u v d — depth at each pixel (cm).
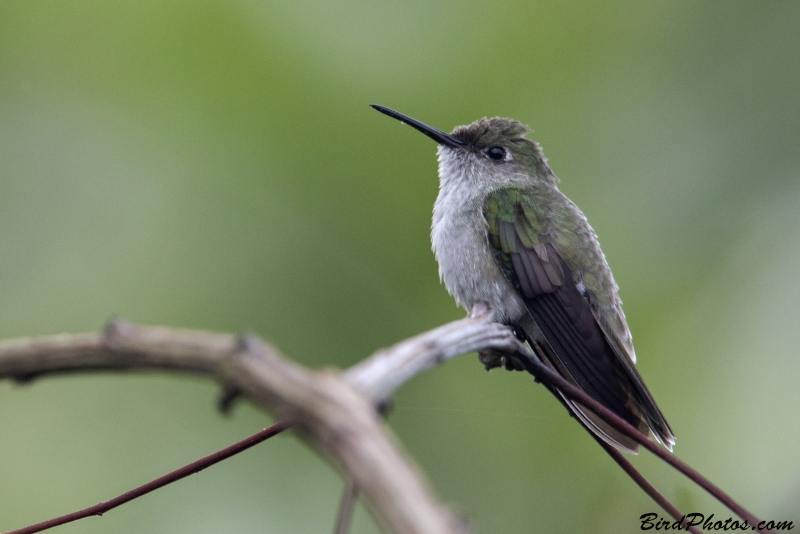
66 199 1012
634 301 1028
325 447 231
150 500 942
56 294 974
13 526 905
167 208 1012
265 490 962
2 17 1048
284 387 236
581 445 1020
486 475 1010
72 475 941
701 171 1045
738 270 998
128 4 1051
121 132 1038
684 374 989
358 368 268
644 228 1050
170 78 1037
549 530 973
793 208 998
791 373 935
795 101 1036
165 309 968
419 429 1033
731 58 1073
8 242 989
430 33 1075
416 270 1030
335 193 1042
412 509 214
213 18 1034
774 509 878
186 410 990
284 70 1030
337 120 1040
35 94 1039
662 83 1084
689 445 959
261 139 1031
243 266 998
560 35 1088
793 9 1066
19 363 247
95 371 248
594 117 1081
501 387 1060
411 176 1042
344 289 1012
